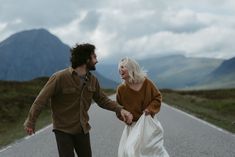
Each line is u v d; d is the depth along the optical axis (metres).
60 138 7.27
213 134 18.16
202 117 27.48
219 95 73.75
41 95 7.10
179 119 25.77
